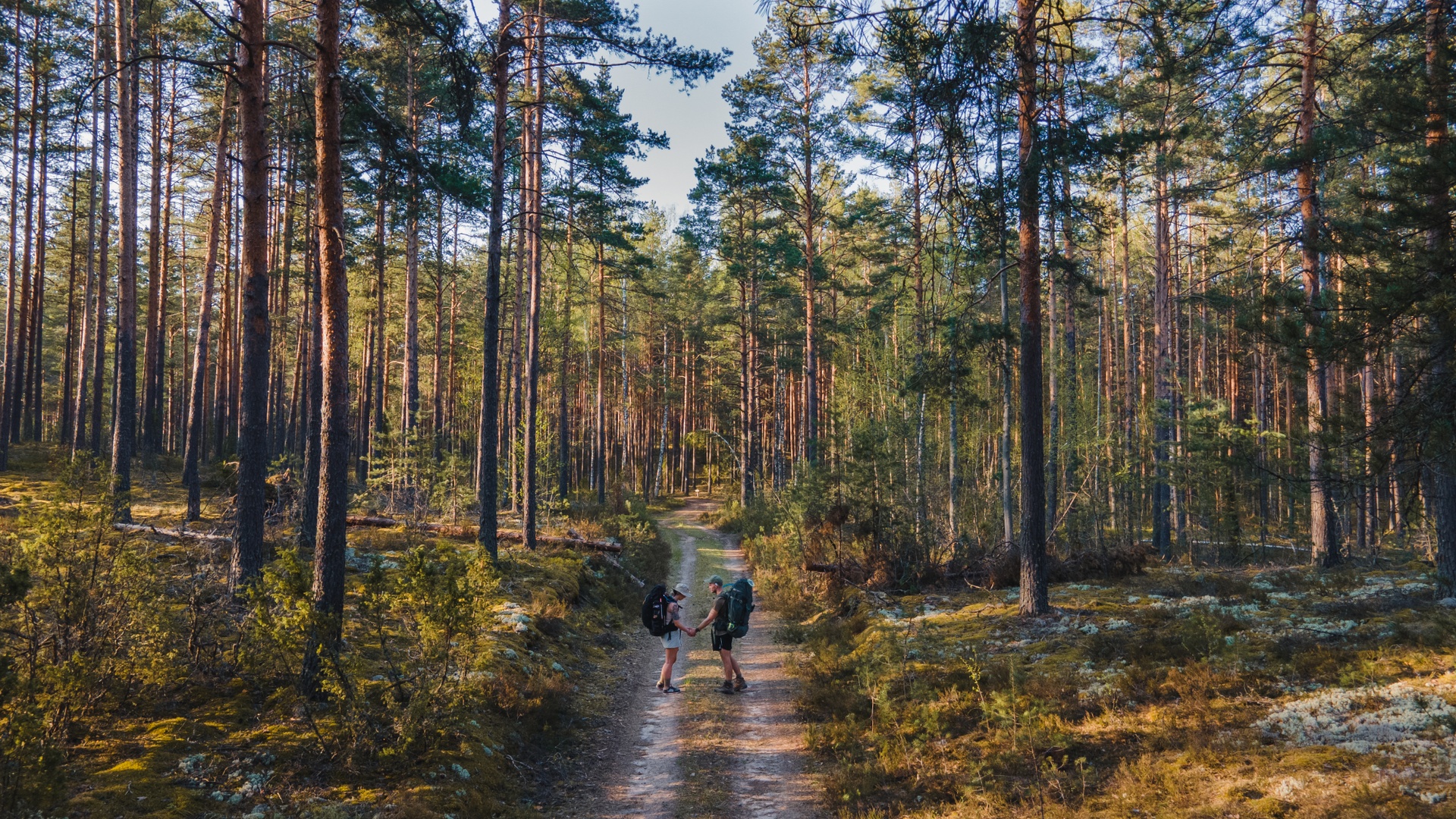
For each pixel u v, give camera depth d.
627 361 53.78
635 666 11.98
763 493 30.67
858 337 25.11
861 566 16.45
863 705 9.04
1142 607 12.06
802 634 13.77
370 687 7.59
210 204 23.31
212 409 41.47
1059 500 22.22
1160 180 23.48
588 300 35.72
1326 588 11.56
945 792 6.34
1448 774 4.68
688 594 19.00
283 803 5.66
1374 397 7.82
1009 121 6.11
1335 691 6.57
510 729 8.09
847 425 21.16
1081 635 10.30
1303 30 11.63
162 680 6.84
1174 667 8.17
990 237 7.48
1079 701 7.67
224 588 9.65
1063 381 23.50
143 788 5.48
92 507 7.02
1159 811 5.07
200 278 41.03
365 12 10.45
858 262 32.84
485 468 15.69
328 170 7.97
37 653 6.50
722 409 60.47
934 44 5.64
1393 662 7.08
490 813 6.27
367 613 7.21
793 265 30.89
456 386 44.59
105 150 25.72
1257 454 9.69
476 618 7.41
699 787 7.27
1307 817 4.55
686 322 52.84
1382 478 7.98
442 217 25.98
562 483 32.88
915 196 20.95
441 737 7.01
